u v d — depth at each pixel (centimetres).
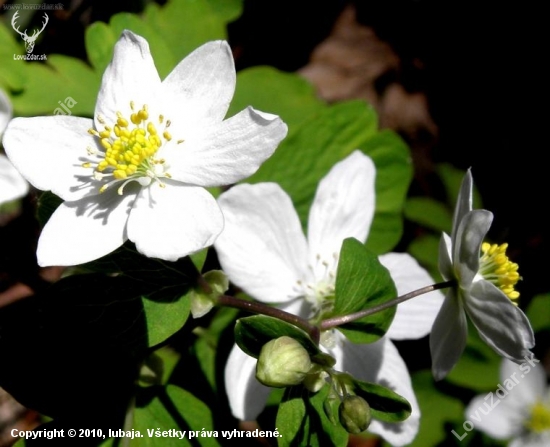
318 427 5
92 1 8
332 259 6
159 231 5
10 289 8
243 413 6
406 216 9
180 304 5
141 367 6
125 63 5
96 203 5
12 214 7
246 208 6
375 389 5
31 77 7
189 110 5
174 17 8
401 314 6
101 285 5
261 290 6
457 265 5
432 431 8
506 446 9
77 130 5
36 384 5
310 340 5
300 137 7
